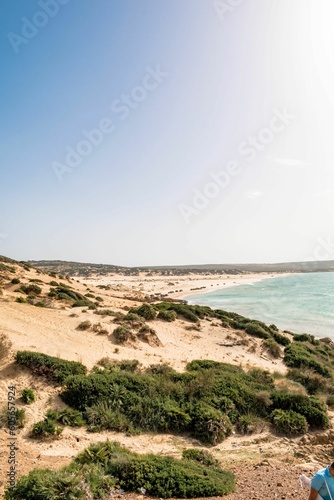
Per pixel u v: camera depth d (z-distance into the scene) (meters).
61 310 30.41
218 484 9.67
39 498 7.91
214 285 128.25
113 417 14.71
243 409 17.09
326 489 5.70
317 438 15.70
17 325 23.47
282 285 123.38
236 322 37.94
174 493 9.12
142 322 30.20
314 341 38.88
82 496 8.15
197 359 25.53
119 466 9.85
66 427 13.77
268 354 30.64
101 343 24.14
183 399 16.78
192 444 14.04
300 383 23.33
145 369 20.97
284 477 10.98
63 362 17.91
